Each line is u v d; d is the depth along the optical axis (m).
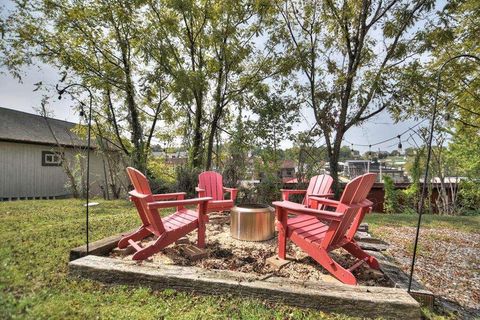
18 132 9.76
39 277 2.08
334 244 2.47
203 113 8.01
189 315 1.70
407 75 5.91
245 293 1.88
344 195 2.27
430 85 5.88
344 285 1.94
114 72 7.63
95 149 9.65
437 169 8.34
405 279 2.28
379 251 3.17
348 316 1.75
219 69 7.62
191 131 8.34
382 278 2.40
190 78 6.87
